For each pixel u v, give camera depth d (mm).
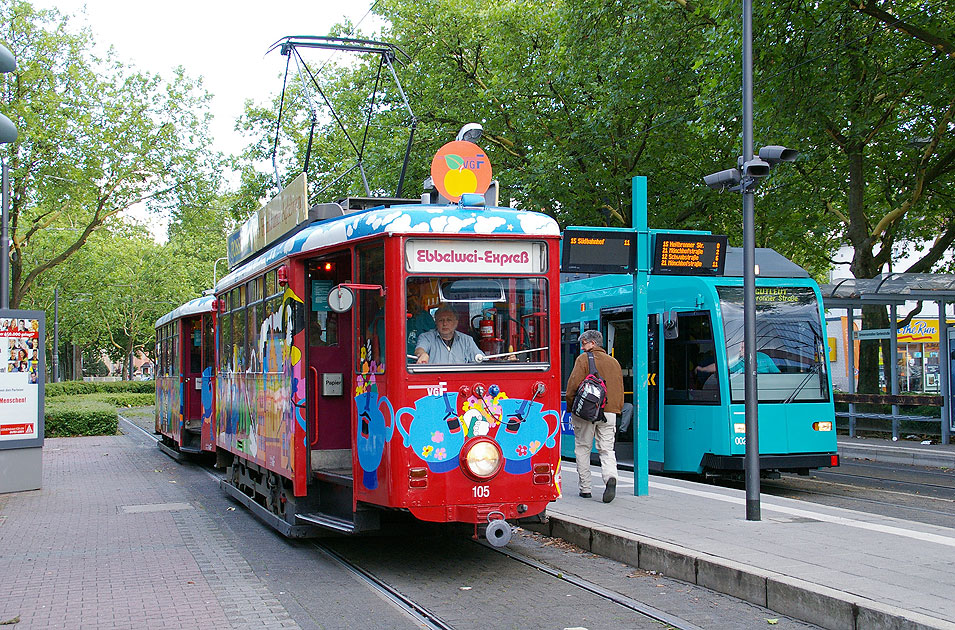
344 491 8211
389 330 7035
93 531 9984
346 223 7750
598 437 9867
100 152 26422
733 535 7730
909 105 20047
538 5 23078
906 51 18672
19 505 12203
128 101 27297
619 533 7848
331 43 12102
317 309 8531
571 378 9969
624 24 20578
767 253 13289
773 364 12328
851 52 17094
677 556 7035
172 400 19781
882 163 21922
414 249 7145
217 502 12406
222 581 7355
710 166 21547
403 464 6918
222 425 12781
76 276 50188
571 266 10000
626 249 10273
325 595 6832
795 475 14703
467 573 7504
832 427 12523
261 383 9875
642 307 10391
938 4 16906
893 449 16719
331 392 8508
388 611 6344
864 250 21203
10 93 25438
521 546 8555
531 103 22812
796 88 16719
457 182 7746
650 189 22406
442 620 6035
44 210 29062
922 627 4980
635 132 21812
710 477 13984
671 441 12891
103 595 6879
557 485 7383
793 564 6559
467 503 7051
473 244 7316
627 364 13992
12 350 13703
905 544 7309
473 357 7199
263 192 33188
